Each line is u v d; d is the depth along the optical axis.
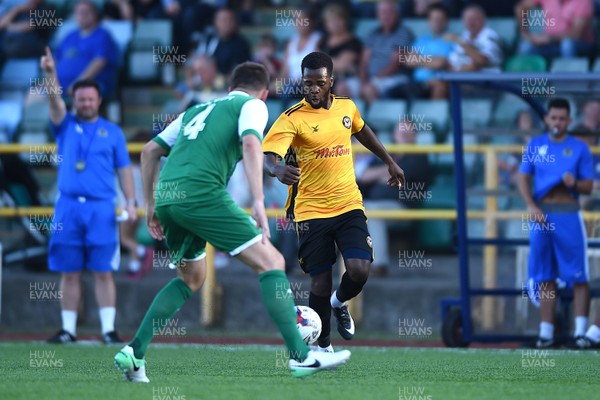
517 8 50.34
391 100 47.22
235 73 20.08
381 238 40.34
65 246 33.22
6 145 40.06
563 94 33.91
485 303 37.25
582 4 49.06
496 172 37.41
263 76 20.08
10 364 25.11
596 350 31.20
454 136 32.81
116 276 41.62
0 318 40.12
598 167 36.12
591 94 33.78
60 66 48.69
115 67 49.16
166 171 18.98
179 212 18.72
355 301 38.78
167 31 52.25
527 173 32.50
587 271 32.16
